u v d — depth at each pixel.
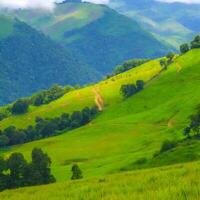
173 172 68.62
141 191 50.28
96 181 81.38
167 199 40.62
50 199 58.38
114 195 47.41
